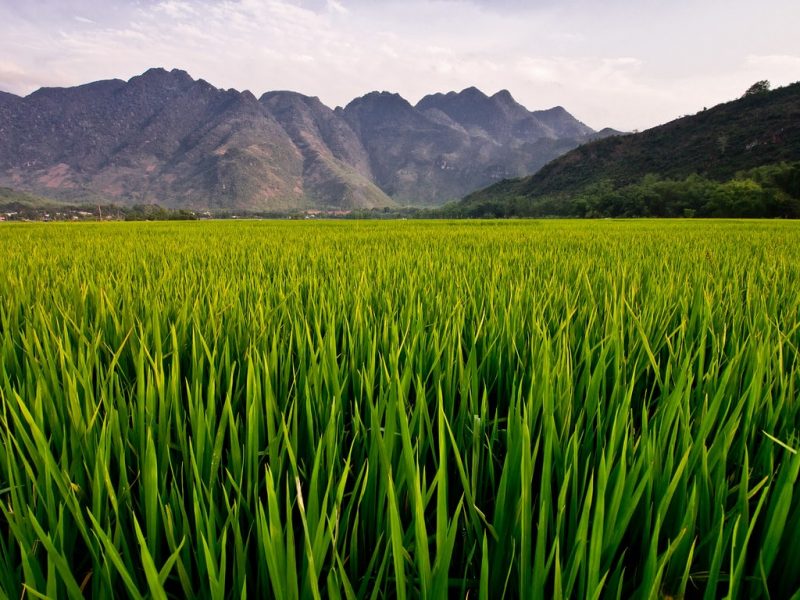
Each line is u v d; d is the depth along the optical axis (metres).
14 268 4.96
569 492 1.25
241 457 1.34
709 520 1.13
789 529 1.04
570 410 1.49
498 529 1.09
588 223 27.12
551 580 1.09
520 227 19.25
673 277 3.86
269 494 0.87
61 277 4.19
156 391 1.71
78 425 1.41
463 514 1.27
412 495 1.12
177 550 0.90
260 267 4.87
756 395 1.48
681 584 0.93
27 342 2.08
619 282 3.79
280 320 2.52
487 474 1.47
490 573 1.12
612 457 1.15
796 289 3.34
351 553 1.09
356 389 1.88
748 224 22.44
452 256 6.24
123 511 1.22
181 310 2.62
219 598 0.89
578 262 5.11
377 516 1.21
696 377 2.06
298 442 1.58
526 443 0.94
